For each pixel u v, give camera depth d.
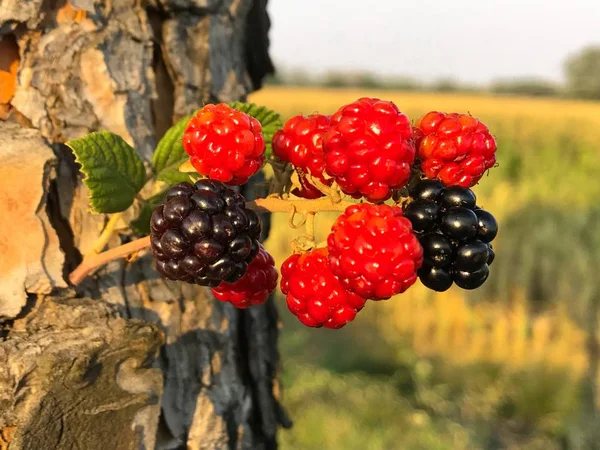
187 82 0.18
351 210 0.11
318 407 0.57
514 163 1.63
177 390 0.18
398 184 0.11
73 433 0.14
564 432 0.62
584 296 0.83
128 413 0.14
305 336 0.79
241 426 0.20
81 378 0.14
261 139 0.12
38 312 0.14
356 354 0.76
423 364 0.72
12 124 0.15
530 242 0.98
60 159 0.15
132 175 0.14
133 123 0.17
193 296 0.18
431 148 0.12
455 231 0.11
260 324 0.21
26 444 0.13
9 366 0.13
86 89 0.16
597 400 0.66
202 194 0.11
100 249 0.14
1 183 0.14
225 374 0.19
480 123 0.12
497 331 0.80
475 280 0.11
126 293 0.17
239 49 0.21
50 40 0.15
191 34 0.19
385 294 0.11
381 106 0.11
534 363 0.73
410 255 0.10
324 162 0.11
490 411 0.66
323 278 0.12
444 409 0.64
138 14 0.17
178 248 0.11
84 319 0.14
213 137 0.11
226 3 0.19
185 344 0.18
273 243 1.05
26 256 0.14
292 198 0.13
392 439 0.53
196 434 0.18
